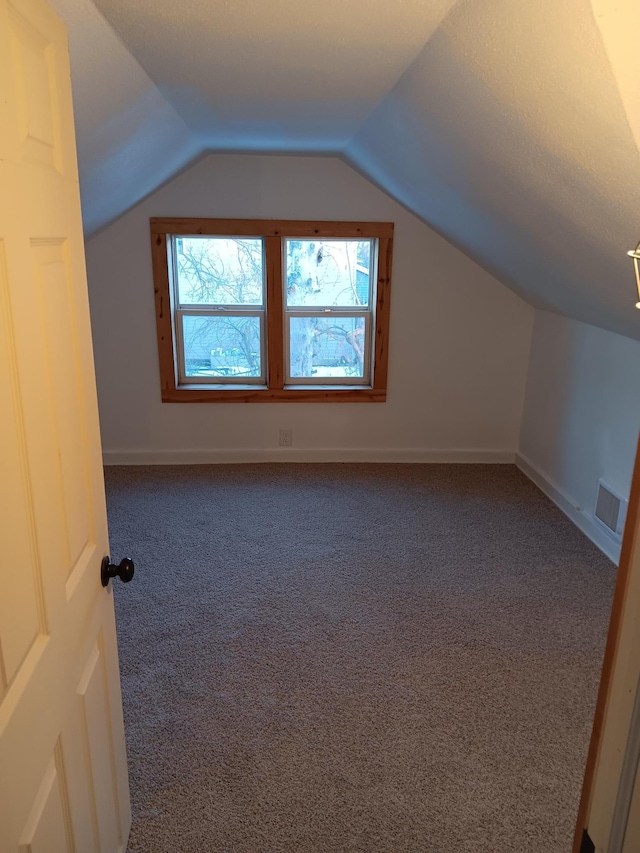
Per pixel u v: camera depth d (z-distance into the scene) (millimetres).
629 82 1155
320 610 2848
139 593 2961
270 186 4141
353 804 1886
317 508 3896
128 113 2141
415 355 4523
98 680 1436
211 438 4594
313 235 4238
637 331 2928
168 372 4410
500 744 2115
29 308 1007
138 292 4266
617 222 1813
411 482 4340
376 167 3488
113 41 1580
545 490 4188
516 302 4438
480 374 4582
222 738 2119
